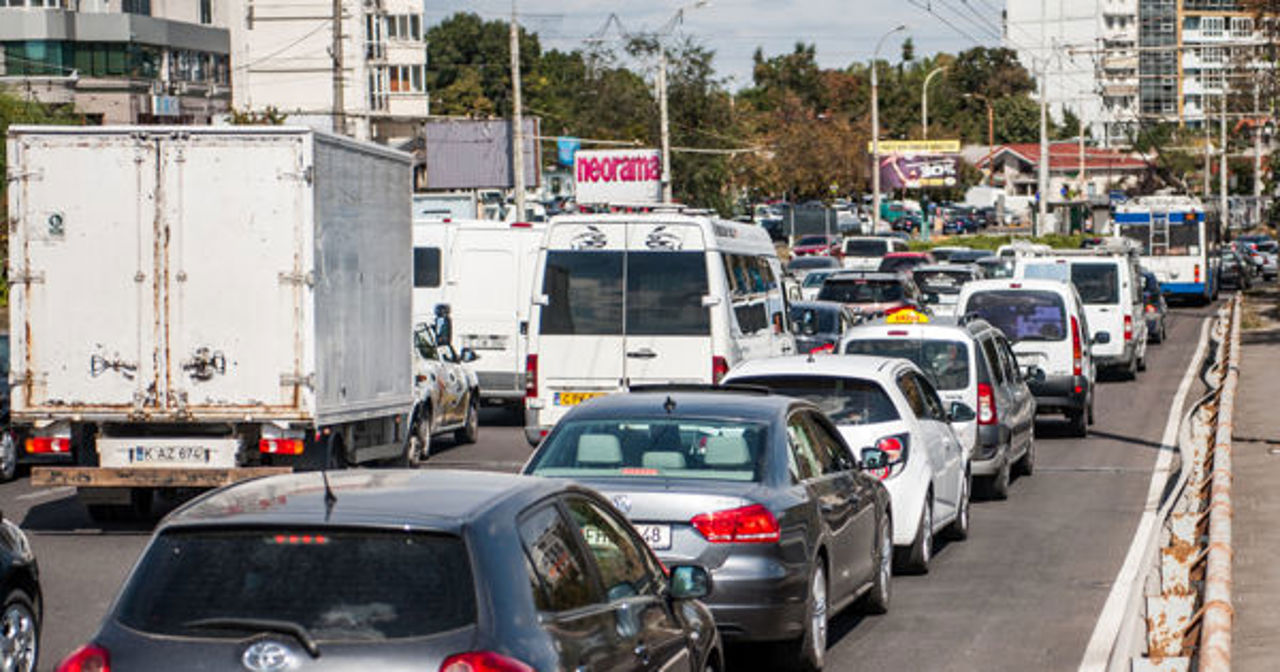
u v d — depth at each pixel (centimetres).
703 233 4172
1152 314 9750
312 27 19662
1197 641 2245
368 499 1287
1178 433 5528
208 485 3441
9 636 2044
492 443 5394
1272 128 15050
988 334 4259
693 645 1600
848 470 2516
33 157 3459
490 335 5916
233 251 3428
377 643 1174
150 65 16812
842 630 2547
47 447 3488
